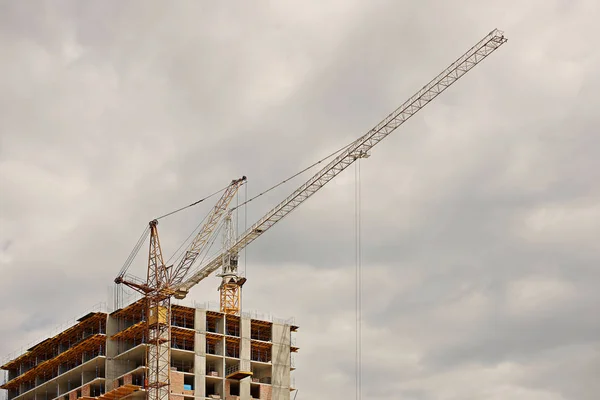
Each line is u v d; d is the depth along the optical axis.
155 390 180.25
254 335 199.88
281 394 195.12
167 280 189.25
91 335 188.25
